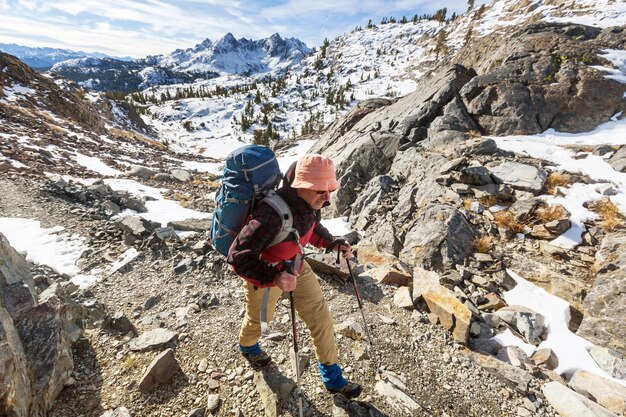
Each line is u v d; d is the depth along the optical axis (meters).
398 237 7.68
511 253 6.65
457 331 4.69
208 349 4.11
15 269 4.00
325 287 5.63
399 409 3.48
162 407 3.35
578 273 6.00
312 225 2.80
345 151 13.66
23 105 33.00
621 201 7.44
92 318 4.55
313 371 3.87
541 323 5.16
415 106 14.80
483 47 29.64
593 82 12.45
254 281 2.59
